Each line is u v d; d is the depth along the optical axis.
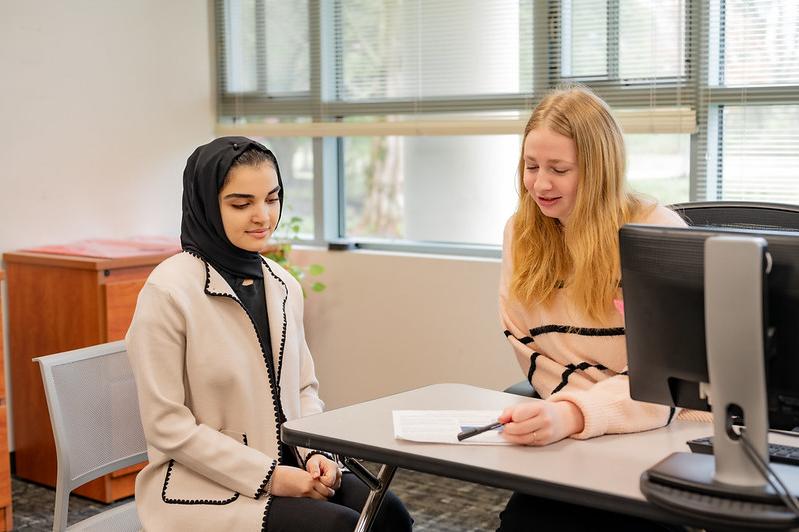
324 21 4.05
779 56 3.06
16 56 3.57
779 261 1.34
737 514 1.28
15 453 3.62
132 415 2.15
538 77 3.52
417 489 3.52
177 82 4.17
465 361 3.68
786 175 3.11
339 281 3.98
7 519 3.09
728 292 1.33
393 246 4.00
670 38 3.25
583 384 1.97
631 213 2.00
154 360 1.91
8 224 3.57
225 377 1.97
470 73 3.69
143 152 4.04
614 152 1.96
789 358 1.35
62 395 1.98
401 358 3.84
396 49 3.87
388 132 3.87
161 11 4.07
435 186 3.93
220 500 1.88
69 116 3.75
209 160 2.01
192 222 2.05
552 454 1.57
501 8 3.59
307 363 2.25
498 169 3.75
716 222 2.21
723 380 1.35
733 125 3.19
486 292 3.60
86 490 3.41
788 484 1.39
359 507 1.98
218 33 4.32
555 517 1.78
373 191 4.11
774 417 1.39
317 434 1.68
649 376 1.50
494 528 3.14
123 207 3.97
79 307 3.33
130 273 3.38
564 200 1.95
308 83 4.12
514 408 1.65
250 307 2.08
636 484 1.42
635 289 1.47
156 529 1.89
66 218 3.76
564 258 2.04
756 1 3.07
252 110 4.29
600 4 3.37
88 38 3.80
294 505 1.86
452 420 1.76
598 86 3.40
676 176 3.35
